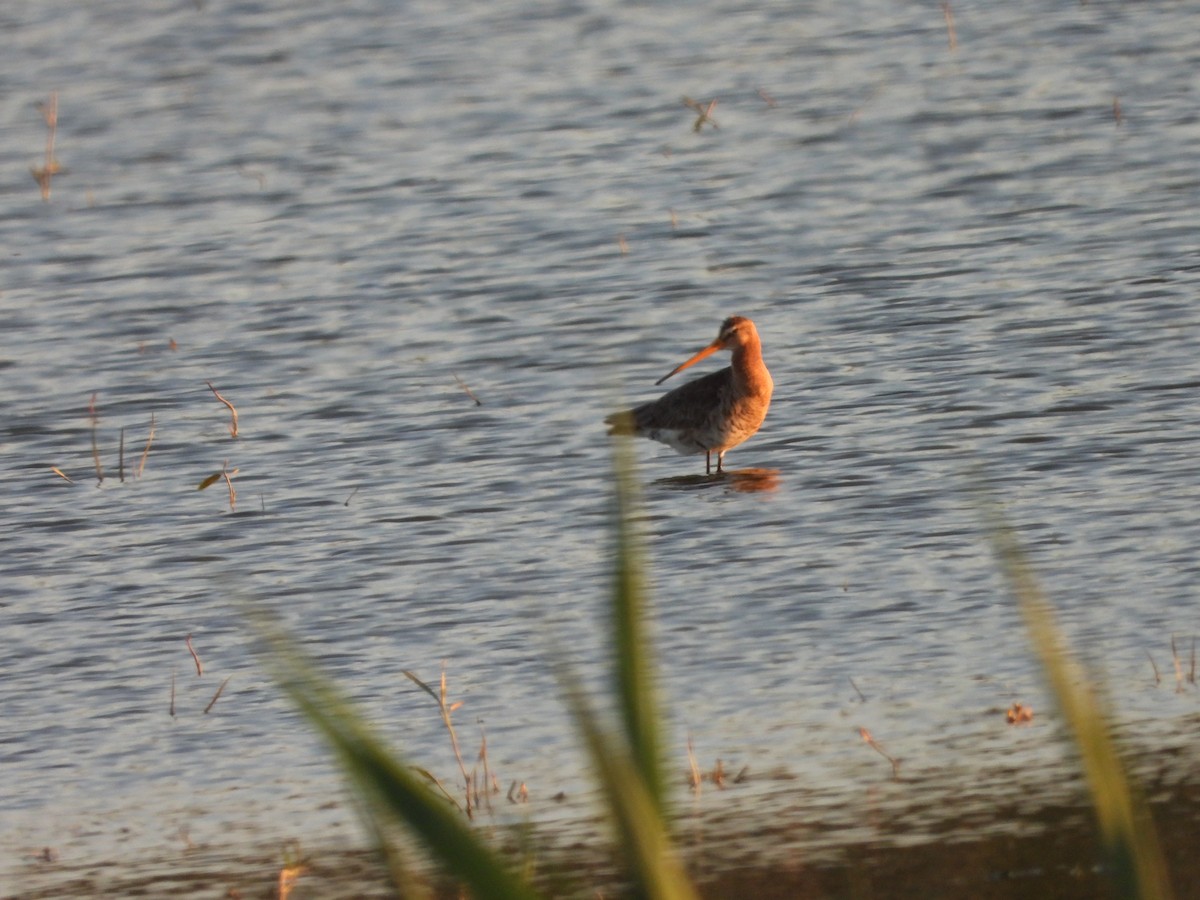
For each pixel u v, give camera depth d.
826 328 20.83
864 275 22.58
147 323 22.39
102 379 20.50
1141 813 6.39
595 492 16.58
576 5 38.53
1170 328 19.80
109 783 11.72
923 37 34.78
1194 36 33.03
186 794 11.51
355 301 22.80
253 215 26.83
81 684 13.20
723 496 16.20
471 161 28.97
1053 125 28.61
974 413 17.77
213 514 16.50
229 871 10.44
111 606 14.58
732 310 21.72
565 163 28.59
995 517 6.07
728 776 11.11
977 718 11.70
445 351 20.88
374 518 16.16
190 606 14.48
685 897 4.93
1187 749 10.94
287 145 30.25
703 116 27.75
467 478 17.08
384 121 31.38
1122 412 17.45
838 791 10.83
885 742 11.45
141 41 36.53
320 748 12.07
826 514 15.53
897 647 12.84
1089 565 13.95
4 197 28.27
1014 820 10.30
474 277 23.48
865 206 25.50
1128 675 12.08
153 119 31.98
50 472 17.86
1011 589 13.63
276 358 20.94
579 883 9.83
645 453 17.78
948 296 21.55
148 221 26.80
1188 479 15.62
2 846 10.94
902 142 28.38
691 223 25.22
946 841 10.11
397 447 18.02
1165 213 23.95
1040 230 23.78
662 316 21.66
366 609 14.14
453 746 11.66
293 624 13.92
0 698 13.00
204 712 12.65
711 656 12.89
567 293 22.66
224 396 19.80
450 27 37.19
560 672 5.00
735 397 16.81
